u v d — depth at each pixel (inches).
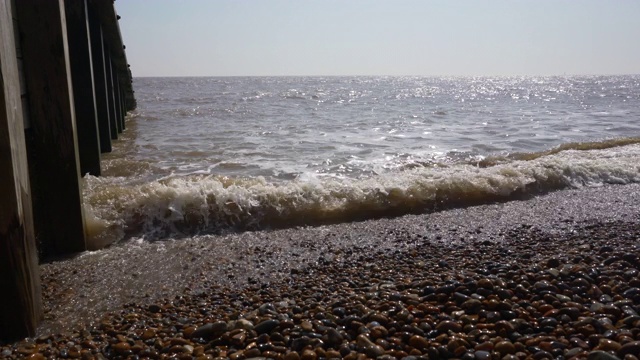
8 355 107.1
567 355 98.1
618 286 128.7
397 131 576.1
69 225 168.4
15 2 141.3
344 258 174.9
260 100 1194.0
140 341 113.5
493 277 135.4
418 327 112.6
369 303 127.0
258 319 119.6
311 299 135.2
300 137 512.4
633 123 674.8
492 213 234.7
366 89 2082.9
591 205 247.9
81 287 149.4
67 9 244.1
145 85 2321.6
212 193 221.6
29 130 152.0
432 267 160.2
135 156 384.8
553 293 127.2
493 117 775.7
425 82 3538.4
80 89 258.8
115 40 400.2
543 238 192.5
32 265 115.3
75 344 114.1
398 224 218.1
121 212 208.1
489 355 99.2
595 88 2314.2
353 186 247.6
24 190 109.4
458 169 298.8
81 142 268.4
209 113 807.1
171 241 194.5
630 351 94.7
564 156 359.6
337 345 106.7
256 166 353.7
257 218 220.7
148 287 150.9
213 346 109.4
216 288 150.2
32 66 146.9
